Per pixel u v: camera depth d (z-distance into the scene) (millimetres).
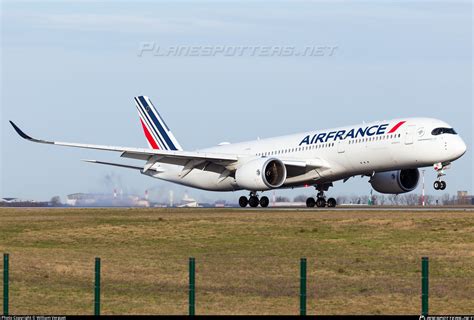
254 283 70125
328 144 140000
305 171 143125
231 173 151000
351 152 136375
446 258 80000
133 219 113812
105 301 64000
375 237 92812
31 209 158250
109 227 104188
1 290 67750
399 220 103875
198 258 82438
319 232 97188
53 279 72125
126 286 69438
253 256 83250
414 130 129500
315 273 74312
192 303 50500
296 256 82938
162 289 68125
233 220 108625
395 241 90062
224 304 62531
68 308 61719
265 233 97375
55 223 110125
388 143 131625
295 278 72062
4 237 99062
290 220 107375
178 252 86750
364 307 61406
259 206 158250
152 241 94688
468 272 73812
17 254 83938
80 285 69812
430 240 89875
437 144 126875
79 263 79375
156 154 144000
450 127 129000
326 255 83188
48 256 83062
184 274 74125
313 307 61531
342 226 100812
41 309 61375
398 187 145875
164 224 106125
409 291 66500
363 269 75812
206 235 97438
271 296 65250
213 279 72000
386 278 71750
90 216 124188
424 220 102750
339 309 60812
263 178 135625
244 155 146000
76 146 141250
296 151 144875
